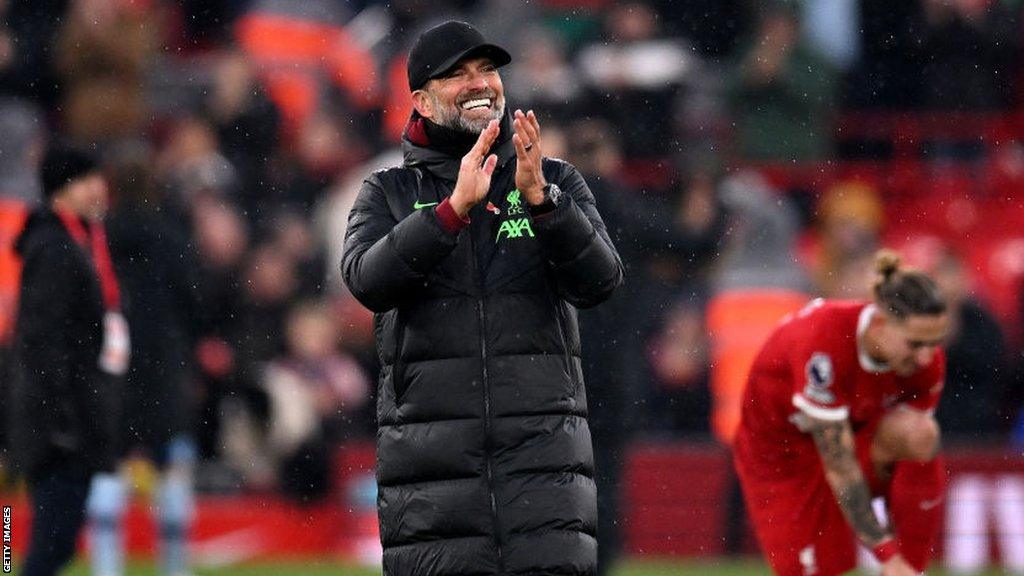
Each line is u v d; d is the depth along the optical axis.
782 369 26.86
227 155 55.38
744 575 41.25
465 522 19.84
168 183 51.75
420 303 20.09
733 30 62.31
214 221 51.44
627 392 30.44
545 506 19.83
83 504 30.20
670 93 55.72
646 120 55.28
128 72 48.19
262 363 48.69
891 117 61.16
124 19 48.69
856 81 61.22
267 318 50.56
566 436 20.06
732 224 47.88
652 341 49.66
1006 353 49.41
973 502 44.69
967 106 60.84
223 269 50.81
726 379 49.72
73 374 30.11
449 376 19.98
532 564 19.75
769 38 58.28
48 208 30.25
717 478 46.62
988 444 45.91
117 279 35.91
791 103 58.00
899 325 25.80
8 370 30.33
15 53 56.41
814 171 58.16
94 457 30.25
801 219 57.81
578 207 19.89
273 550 47.12
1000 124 60.50
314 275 52.56
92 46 47.91
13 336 30.17
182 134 54.16
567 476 20.02
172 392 36.44
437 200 20.53
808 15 61.62
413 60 20.47
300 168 55.75
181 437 36.75
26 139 54.41
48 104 56.09
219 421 47.22
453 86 20.30
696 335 49.94
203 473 47.00
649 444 47.19
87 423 30.22
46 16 56.81
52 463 29.89
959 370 48.72
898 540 27.30
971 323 48.97
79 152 30.12
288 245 52.34
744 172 57.47
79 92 47.91
